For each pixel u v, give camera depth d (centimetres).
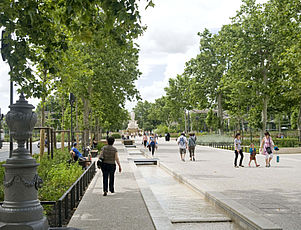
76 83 2059
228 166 1945
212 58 5331
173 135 9006
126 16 605
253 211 789
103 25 746
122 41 773
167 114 12331
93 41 800
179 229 722
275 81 4022
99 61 3053
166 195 1144
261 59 3978
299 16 2873
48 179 1053
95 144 3316
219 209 900
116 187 1164
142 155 3192
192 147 2362
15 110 527
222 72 5275
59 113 4778
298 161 2266
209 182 1298
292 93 3588
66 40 1345
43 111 1552
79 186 1027
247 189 1135
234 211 786
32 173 516
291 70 3344
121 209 805
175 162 2228
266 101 4081
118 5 603
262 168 1828
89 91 3177
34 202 513
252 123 4406
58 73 1468
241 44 3878
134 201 904
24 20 777
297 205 882
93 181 1338
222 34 4259
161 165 2142
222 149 3750
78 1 620
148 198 924
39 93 865
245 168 1833
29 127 531
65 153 1745
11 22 727
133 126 12169
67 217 726
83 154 2366
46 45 869
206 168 1833
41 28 838
